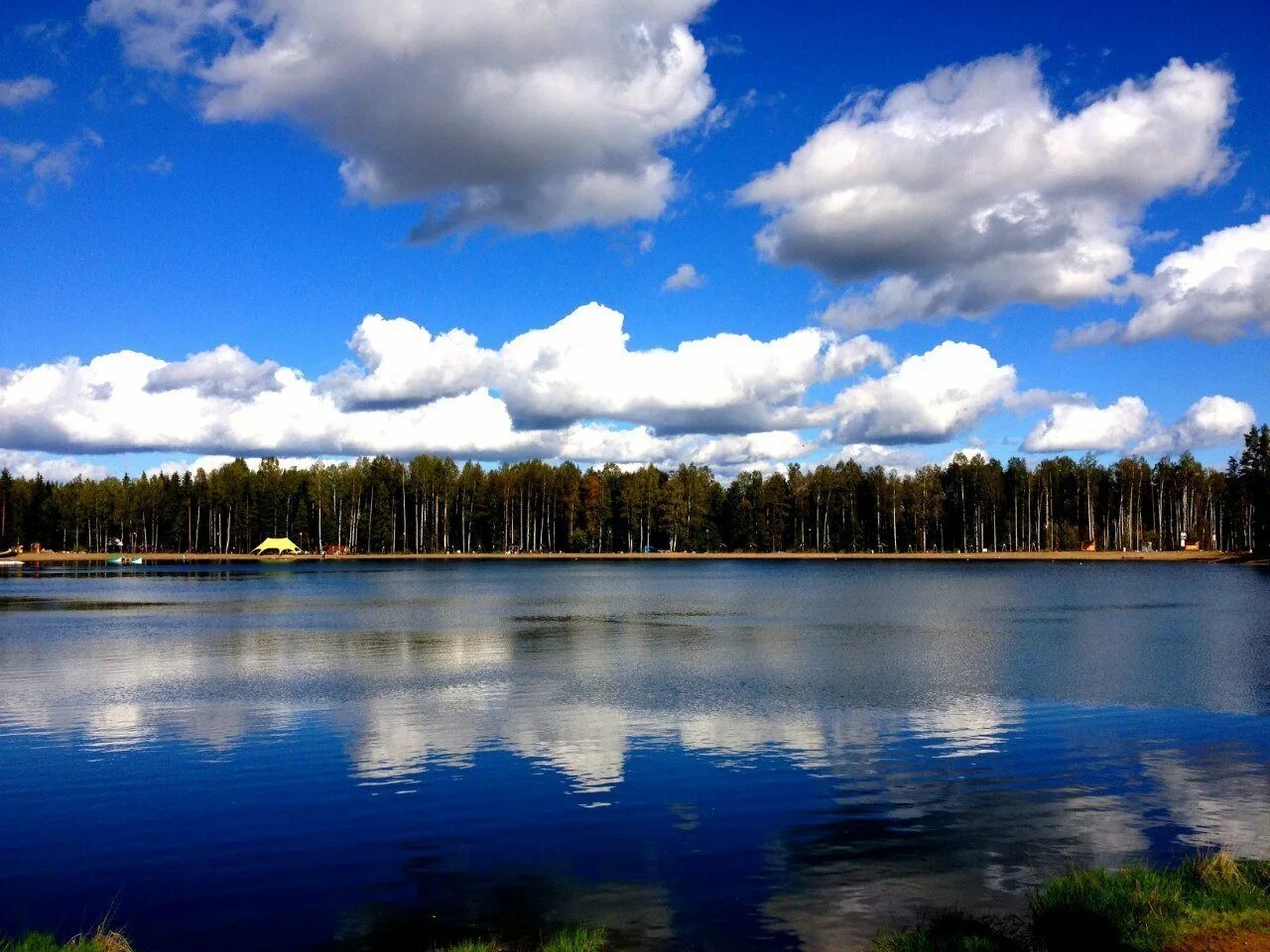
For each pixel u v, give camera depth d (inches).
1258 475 5315.0
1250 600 2669.8
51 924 501.4
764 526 7253.9
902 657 1508.4
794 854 590.6
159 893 539.2
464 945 450.9
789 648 1653.5
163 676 1337.4
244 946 472.7
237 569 5516.7
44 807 700.0
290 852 603.2
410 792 730.8
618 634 1910.7
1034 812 674.2
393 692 1187.9
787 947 460.4
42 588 3619.6
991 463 6914.4
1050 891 480.1
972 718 1008.2
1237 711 1042.7
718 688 1209.4
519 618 2301.9
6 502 7347.4
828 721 993.5
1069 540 6525.6
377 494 7288.4
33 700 1143.6
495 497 7416.3
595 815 670.5
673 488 7352.4
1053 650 1596.9
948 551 7042.3
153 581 4168.3
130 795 730.2
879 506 6939.0
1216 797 709.9
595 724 979.9
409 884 549.0
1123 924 429.1
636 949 458.9
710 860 581.6
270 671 1381.6
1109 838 618.2
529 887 542.0
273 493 7185.0
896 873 557.9
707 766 807.7
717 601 2849.4
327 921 499.5
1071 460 6884.8
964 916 481.4
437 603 2819.9
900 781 756.0
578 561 6796.3
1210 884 471.8
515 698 1140.5
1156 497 6663.4
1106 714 1029.2
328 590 3494.1
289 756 849.5
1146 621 2096.5
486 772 791.1
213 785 754.2
